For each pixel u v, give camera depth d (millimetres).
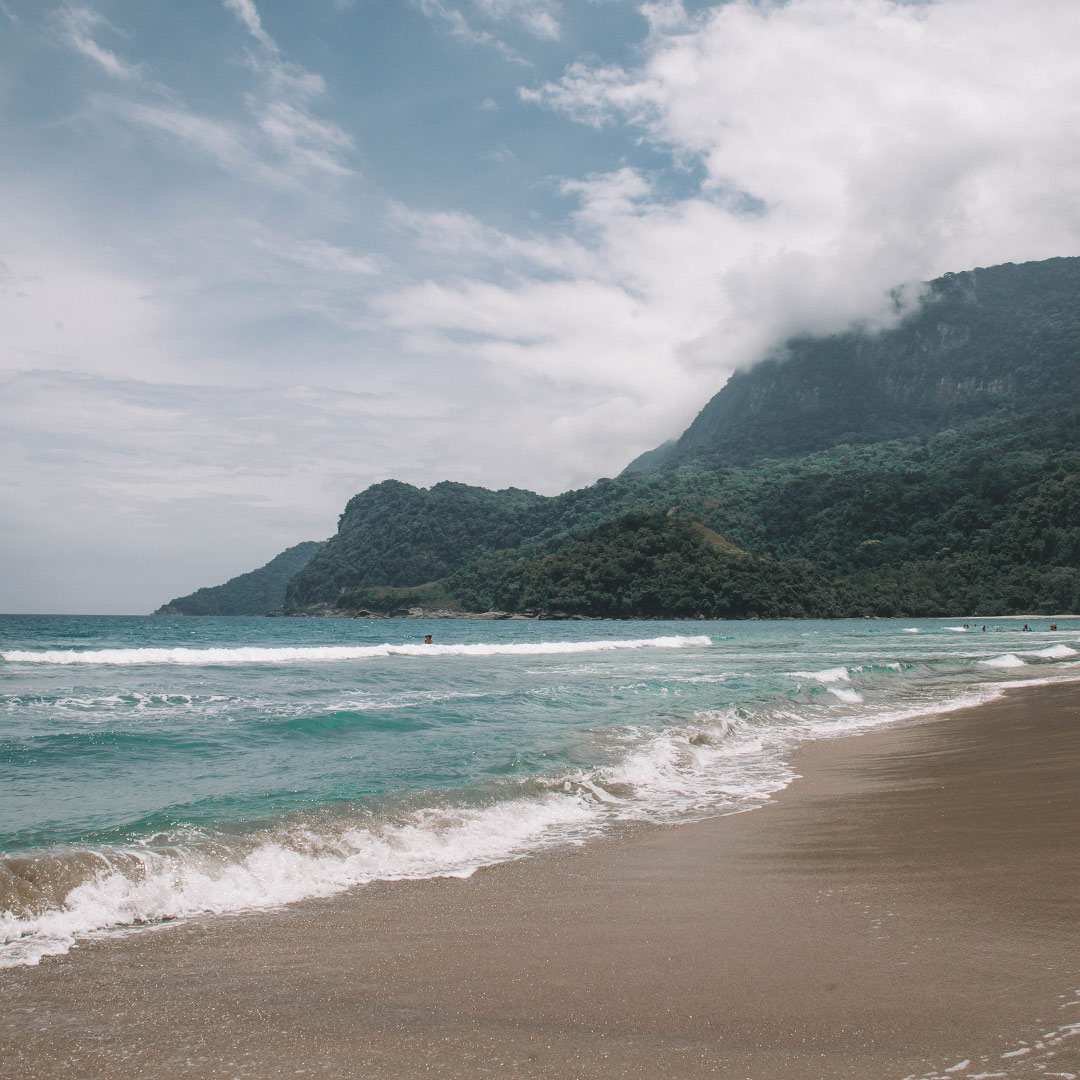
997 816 8281
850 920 5219
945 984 4035
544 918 5527
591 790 10148
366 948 4969
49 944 5059
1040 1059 3172
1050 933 4738
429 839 7691
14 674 26422
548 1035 3666
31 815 8203
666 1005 3959
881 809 8992
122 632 75125
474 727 15070
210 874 6422
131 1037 3729
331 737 13758
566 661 37031
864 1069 3197
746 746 14023
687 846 7605
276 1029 3799
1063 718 16594
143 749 12328
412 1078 3293
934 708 19484
